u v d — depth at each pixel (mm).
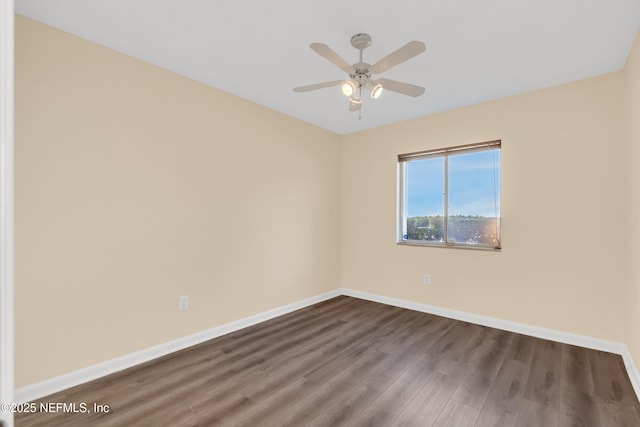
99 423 1734
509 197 3131
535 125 2988
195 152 2799
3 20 396
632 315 2287
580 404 1913
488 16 1930
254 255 3303
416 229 3951
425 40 2188
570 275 2803
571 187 2805
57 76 2051
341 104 3377
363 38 2127
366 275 4258
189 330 2740
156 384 2121
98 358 2215
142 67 2463
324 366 2383
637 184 2131
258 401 1943
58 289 2053
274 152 3531
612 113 2623
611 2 1796
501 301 3166
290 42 2238
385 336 2959
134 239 2404
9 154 396
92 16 1948
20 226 1915
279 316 3539
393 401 1952
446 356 2547
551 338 2875
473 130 3361
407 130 3879
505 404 1920
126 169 2363
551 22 1981
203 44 2264
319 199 4141
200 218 2828
